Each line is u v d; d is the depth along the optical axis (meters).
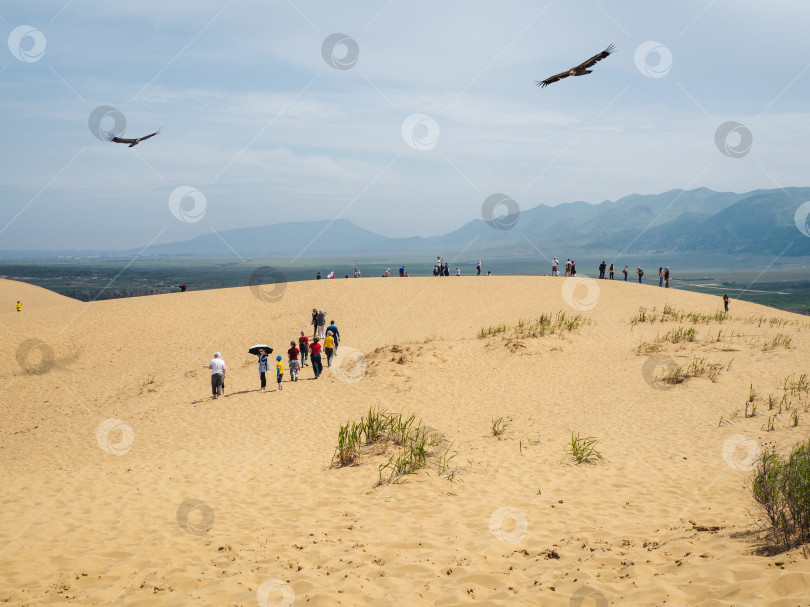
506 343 23.17
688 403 15.22
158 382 23.38
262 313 34.00
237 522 7.87
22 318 33.91
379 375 20.12
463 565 5.90
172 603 5.21
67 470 12.09
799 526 5.21
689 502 7.91
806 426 12.09
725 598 4.18
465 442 12.60
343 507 8.46
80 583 5.75
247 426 15.59
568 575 5.37
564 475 9.78
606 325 27.08
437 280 41.94
